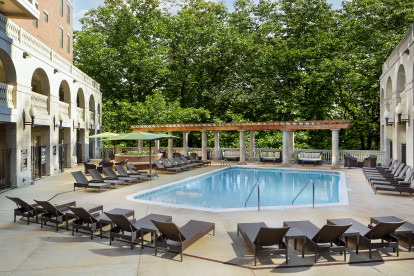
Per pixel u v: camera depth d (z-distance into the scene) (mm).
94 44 36469
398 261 6445
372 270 6027
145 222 7895
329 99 37125
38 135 24547
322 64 31797
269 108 36938
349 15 34938
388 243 6617
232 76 40031
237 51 37750
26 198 12852
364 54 32938
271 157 26656
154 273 5895
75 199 12523
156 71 38375
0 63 18281
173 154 28953
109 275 5809
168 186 16203
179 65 41594
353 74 32750
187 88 44125
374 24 32500
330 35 34312
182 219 9359
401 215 9805
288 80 37406
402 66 19438
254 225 7699
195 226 7730
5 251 6996
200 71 41188
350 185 15680
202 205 12625
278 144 33344
